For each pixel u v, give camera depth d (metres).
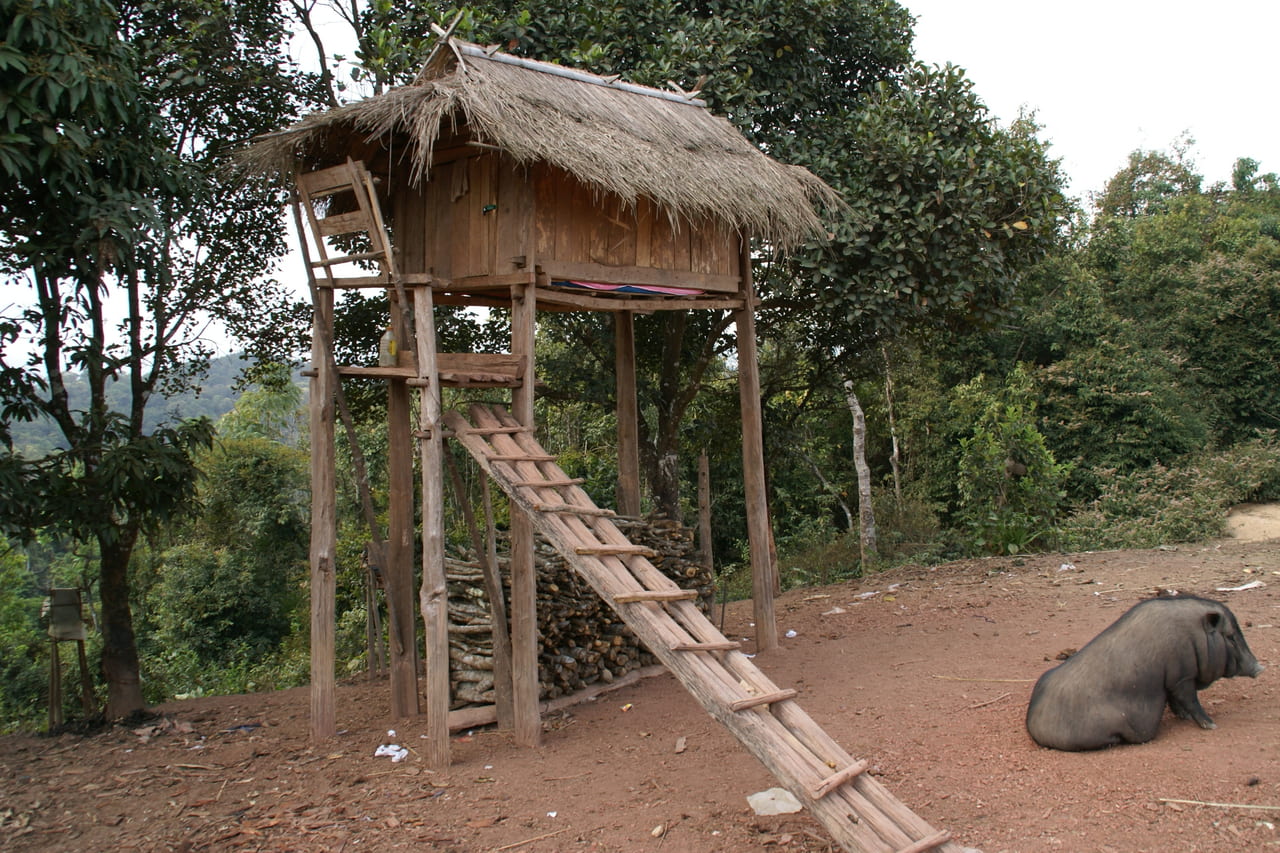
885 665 7.22
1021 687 6.16
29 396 6.69
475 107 5.79
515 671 6.11
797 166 8.74
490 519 6.52
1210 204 33.19
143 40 7.63
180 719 7.43
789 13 10.12
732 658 4.68
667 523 8.70
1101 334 23.45
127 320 7.59
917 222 9.06
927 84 10.03
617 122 6.80
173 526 7.59
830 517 21.94
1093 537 14.70
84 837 4.97
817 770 3.93
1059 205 10.41
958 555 14.35
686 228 7.64
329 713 6.58
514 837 4.60
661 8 9.69
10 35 5.72
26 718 12.93
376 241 6.13
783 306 11.34
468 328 11.12
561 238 6.59
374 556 8.26
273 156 6.54
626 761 5.63
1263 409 24.84
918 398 22.23
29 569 23.22
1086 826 3.92
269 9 9.72
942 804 4.40
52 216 6.52
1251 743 4.51
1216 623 4.89
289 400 28.78
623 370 9.11
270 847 4.69
